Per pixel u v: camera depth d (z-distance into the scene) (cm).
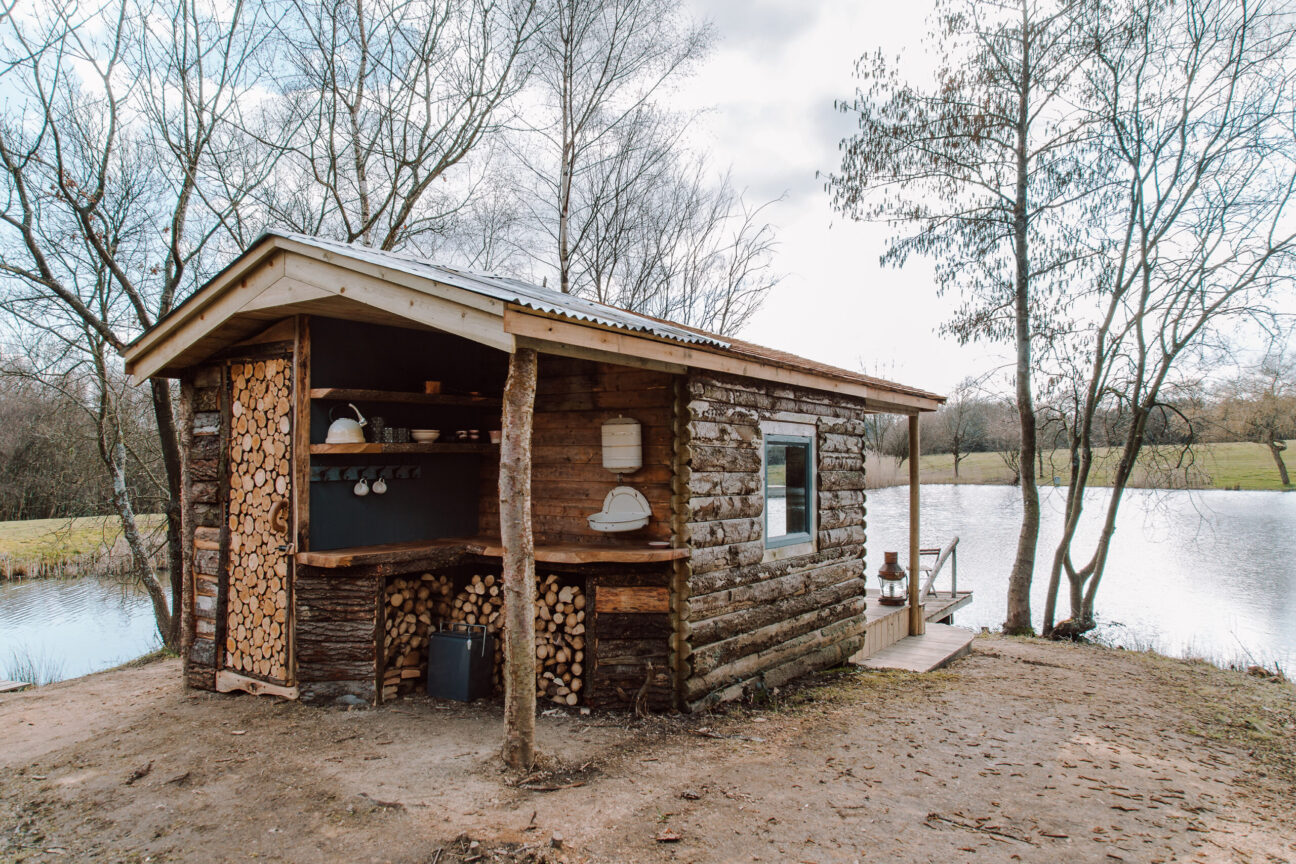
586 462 598
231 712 523
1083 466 1322
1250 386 1389
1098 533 2175
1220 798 450
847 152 1399
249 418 566
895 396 877
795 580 694
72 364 1182
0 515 1764
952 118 1345
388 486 583
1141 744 552
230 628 580
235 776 414
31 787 410
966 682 741
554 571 556
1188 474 1434
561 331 416
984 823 389
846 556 795
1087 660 925
